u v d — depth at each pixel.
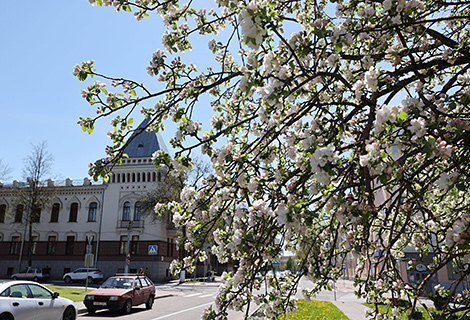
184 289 26.28
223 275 3.53
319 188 3.02
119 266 35.66
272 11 2.60
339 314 12.27
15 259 37.88
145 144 39.44
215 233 3.52
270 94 2.46
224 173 3.48
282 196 2.99
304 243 3.76
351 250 3.11
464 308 2.63
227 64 4.83
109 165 3.43
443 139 2.49
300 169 3.17
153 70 3.81
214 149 3.63
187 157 3.44
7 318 8.38
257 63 2.78
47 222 38.38
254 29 2.17
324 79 3.54
